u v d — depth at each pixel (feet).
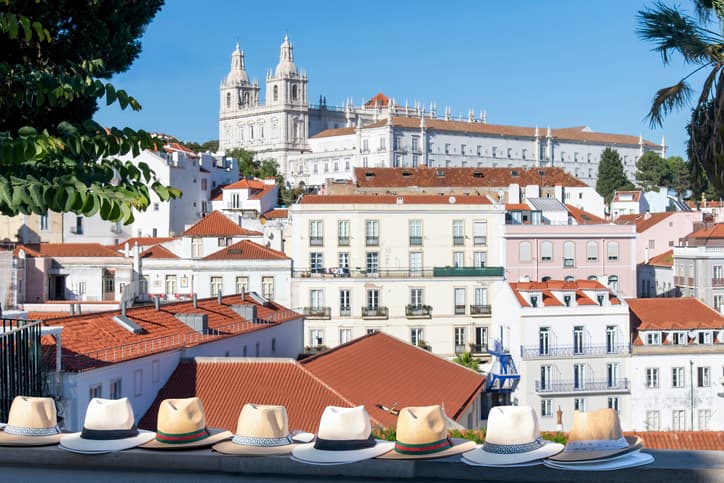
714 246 289.53
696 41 61.31
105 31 112.68
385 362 159.63
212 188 482.28
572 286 226.99
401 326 265.75
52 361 113.29
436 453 38.32
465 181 411.34
